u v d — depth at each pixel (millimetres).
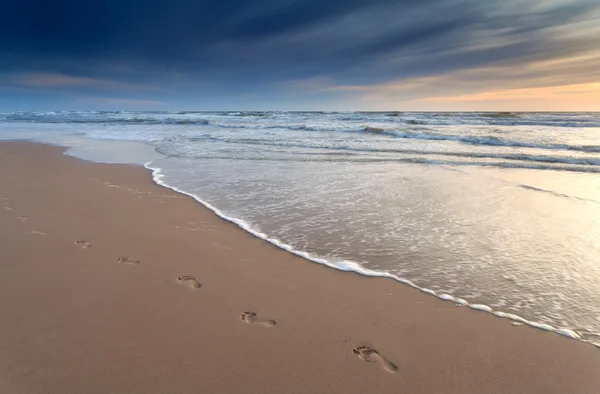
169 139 17062
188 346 2502
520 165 9695
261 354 2438
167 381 2168
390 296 3201
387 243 4402
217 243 4426
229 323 2785
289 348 2510
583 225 4988
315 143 14727
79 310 2912
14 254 3998
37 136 19547
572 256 3984
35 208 5828
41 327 2670
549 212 5605
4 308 2914
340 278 3537
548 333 2682
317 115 44062
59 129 25078
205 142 15617
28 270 3611
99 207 5938
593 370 2301
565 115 34188
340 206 5992
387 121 29188
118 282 3406
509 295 3207
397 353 2471
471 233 4719
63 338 2547
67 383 2123
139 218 5379
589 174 8594
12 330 2627
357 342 2580
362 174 8688
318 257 4020
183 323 2773
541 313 2934
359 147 13391
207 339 2586
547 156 10523
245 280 3492
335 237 4609
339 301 3123
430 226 4996
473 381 2219
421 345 2555
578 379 2232
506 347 2529
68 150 13414
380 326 2771
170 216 5480
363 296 3205
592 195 6605
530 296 3184
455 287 3352
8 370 2221
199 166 9883
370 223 5129
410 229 4879
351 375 2260
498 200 6316
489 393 2129
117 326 2709
